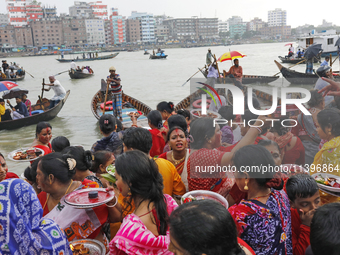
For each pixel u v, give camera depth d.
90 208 2.20
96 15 177.62
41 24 132.62
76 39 140.62
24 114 11.30
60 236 1.80
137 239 1.68
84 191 2.24
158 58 58.62
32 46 134.88
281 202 1.86
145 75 29.33
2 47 129.25
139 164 1.82
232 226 1.26
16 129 10.88
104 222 2.24
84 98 17.44
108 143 4.21
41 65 53.50
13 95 11.13
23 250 1.57
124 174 1.82
